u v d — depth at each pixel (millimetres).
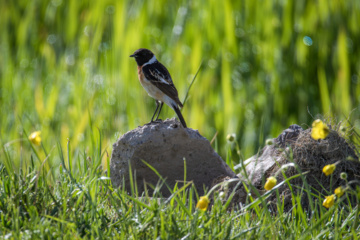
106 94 13227
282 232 5543
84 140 12016
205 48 13820
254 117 13977
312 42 13953
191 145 7266
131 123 12844
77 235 4918
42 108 13828
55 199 5910
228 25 13656
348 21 14148
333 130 6727
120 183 7254
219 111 13828
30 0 15555
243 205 6160
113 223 5367
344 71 13578
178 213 5531
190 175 7371
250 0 14078
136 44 13711
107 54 13703
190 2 14047
